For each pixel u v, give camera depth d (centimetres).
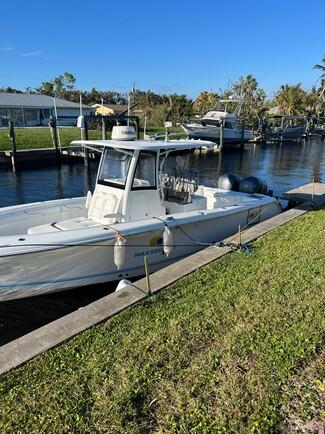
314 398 265
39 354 321
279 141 4156
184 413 259
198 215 648
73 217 688
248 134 3534
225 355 315
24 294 517
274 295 414
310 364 300
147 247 593
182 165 708
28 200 1451
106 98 7106
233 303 403
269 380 284
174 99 4484
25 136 2772
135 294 425
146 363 310
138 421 255
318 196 1071
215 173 2183
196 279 464
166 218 611
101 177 633
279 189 1716
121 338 345
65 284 538
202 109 4909
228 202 790
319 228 666
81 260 536
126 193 593
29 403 270
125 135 633
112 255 561
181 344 334
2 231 606
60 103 4409
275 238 614
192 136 3095
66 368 305
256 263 509
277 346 322
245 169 2342
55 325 362
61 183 1772
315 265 492
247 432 242
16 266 490
